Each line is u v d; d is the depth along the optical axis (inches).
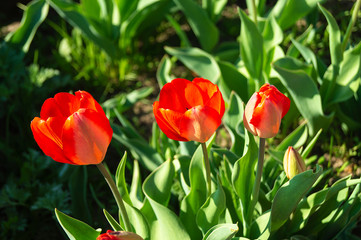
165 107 52.2
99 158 47.6
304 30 136.3
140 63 138.6
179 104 52.4
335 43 90.1
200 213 63.6
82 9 132.1
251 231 67.5
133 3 130.9
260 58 95.7
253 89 102.5
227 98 102.7
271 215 62.2
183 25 154.5
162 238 64.2
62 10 123.0
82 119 44.0
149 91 117.0
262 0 115.3
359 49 91.5
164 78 104.0
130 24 130.3
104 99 129.8
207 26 123.0
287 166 60.1
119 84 133.3
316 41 130.3
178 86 51.3
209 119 47.8
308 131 102.5
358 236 84.9
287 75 89.1
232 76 105.4
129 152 106.7
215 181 76.6
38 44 152.0
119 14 132.0
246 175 66.4
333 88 96.7
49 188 96.2
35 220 96.3
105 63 137.9
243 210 67.4
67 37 142.0
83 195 88.8
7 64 121.6
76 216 88.8
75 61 140.9
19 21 168.1
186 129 48.5
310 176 57.5
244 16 92.0
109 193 103.1
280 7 109.4
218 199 61.1
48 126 45.7
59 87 132.2
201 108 46.9
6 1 173.6
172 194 90.2
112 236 46.8
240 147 86.0
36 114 117.3
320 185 92.7
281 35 99.4
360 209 68.2
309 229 72.9
